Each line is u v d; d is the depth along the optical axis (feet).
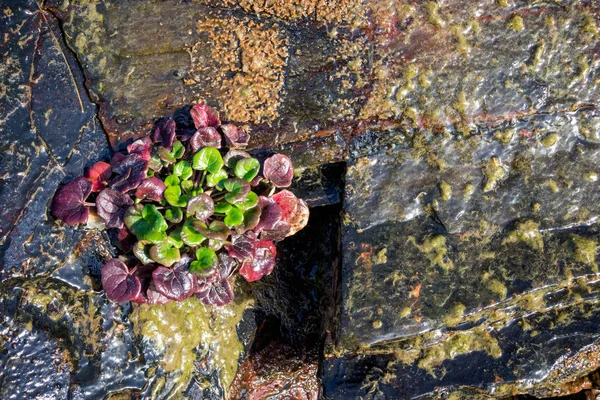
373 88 1.73
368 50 1.73
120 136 1.75
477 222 1.73
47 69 1.74
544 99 1.73
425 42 1.73
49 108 1.73
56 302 1.71
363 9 1.73
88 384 1.72
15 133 1.71
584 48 1.72
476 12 1.73
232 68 1.75
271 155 1.75
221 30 1.74
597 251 1.71
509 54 1.73
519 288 1.70
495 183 1.73
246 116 1.75
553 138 1.73
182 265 1.66
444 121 1.73
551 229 1.73
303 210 1.73
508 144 1.74
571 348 1.73
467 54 1.73
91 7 1.74
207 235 1.63
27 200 1.70
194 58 1.75
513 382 1.73
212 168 1.67
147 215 1.65
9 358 1.68
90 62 1.75
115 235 1.74
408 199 1.74
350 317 1.72
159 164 1.70
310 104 1.75
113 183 1.66
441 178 1.74
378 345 1.75
